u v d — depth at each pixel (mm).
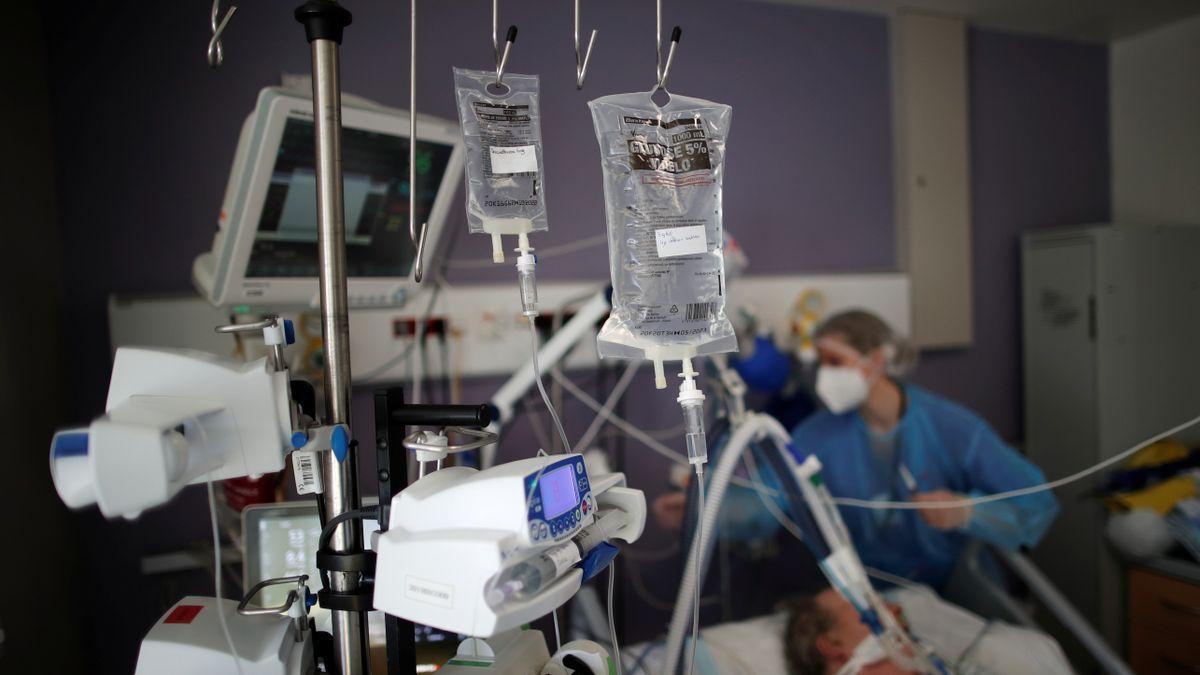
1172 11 2422
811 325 2125
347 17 682
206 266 1244
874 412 2059
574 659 755
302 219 1148
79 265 1609
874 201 2418
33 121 1490
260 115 991
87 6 1606
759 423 1402
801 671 1476
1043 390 2443
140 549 1639
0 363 1244
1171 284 2332
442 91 1885
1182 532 1821
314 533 1037
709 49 2172
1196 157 2492
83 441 541
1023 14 2434
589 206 2039
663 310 676
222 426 622
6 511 1216
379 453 667
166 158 1670
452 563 546
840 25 2346
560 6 1985
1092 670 2004
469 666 745
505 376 1951
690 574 1330
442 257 1865
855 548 1990
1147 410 2295
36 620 1320
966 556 1935
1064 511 2125
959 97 2439
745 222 2244
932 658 1401
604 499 740
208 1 1691
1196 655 1793
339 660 696
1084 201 2744
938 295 2430
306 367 1534
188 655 684
